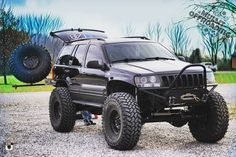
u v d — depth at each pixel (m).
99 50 10.33
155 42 10.87
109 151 9.14
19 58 12.62
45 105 18.27
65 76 11.56
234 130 11.50
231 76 24.22
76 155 8.81
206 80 9.21
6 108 17.03
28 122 13.33
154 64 9.55
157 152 8.99
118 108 9.03
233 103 17.11
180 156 8.61
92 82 10.30
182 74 9.03
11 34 19.80
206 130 9.84
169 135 11.09
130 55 10.09
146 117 9.52
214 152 8.94
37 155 8.85
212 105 9.69
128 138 8.95
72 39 11.90
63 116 11.34
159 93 9.06
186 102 9.05
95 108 11.40
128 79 9.10
